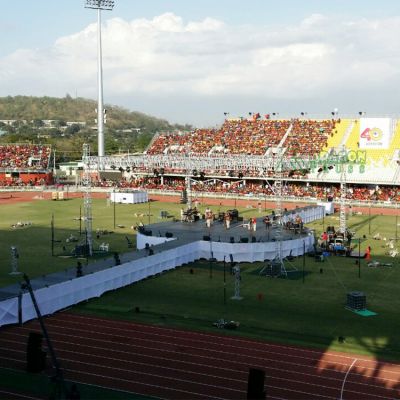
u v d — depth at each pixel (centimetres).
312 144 13400
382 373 3247
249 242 6278
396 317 4278
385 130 12312
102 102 13900
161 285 5216
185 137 15312
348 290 5044
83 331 3938
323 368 3316
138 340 3766
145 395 2967
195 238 6575
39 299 4225
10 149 16000
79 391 2988
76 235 7644
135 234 7762
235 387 3077
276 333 3912
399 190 11806
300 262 6184
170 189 13125
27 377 3173
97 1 13500
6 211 10262
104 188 13712
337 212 10331
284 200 11819
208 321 4166
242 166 7750
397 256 6469
